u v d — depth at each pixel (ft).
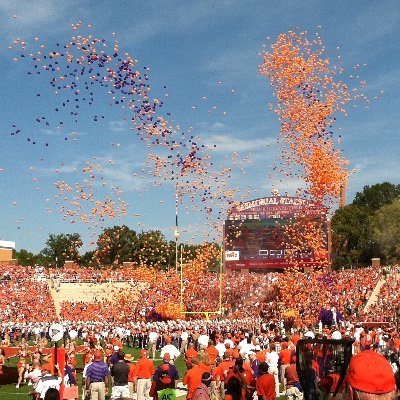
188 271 260.83
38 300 273.13
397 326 161.07
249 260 275.39
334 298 222.48
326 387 24.02
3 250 415.44
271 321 199.82
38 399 49.60
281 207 274.57
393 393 13.96
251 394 52.60
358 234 383.24
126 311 240.32
